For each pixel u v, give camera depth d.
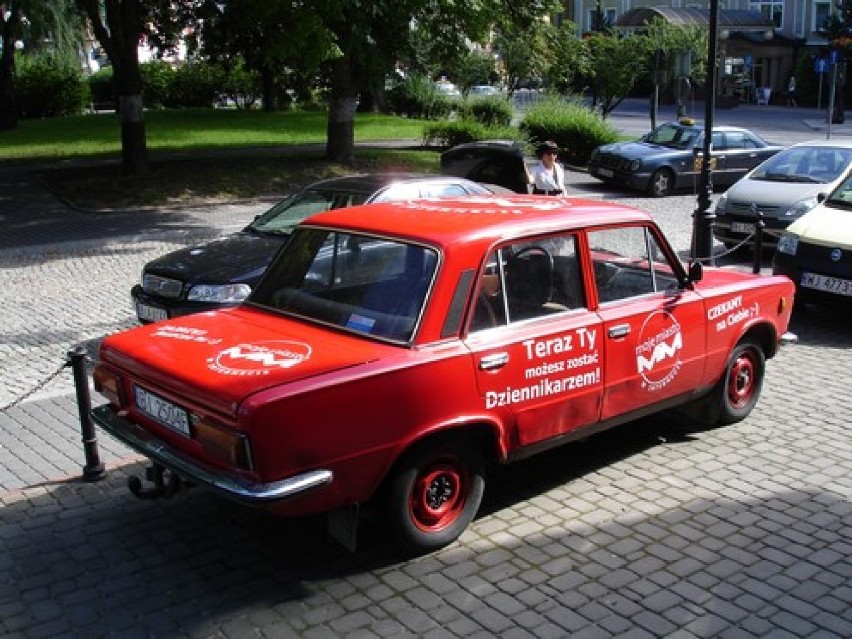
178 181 19.33
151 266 8.47
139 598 4.54
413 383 4.52
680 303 5.98
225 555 4.96
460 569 4.79
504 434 5.01
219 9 20.95
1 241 14.64
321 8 16.69
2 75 29.89
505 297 5.02
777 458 6.28
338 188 9.41
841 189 10.74
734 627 4.26
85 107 39.16
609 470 6.08
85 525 5.33
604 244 5.58
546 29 24.81
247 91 39.78
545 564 4.84
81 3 20.52
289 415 4.16
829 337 9.50
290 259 5.55
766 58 55.22
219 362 4.60
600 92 30.42
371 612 4.39
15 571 4.82
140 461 6.28
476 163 15.20
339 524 4.59
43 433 6.93
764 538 5.13
